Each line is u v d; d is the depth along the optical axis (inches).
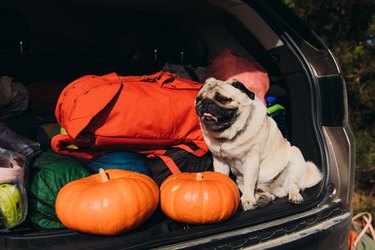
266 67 140.3
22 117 112.2
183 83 102.9
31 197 76.4
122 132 86.6
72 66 136.6
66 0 158.9
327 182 100.0
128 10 167.5
